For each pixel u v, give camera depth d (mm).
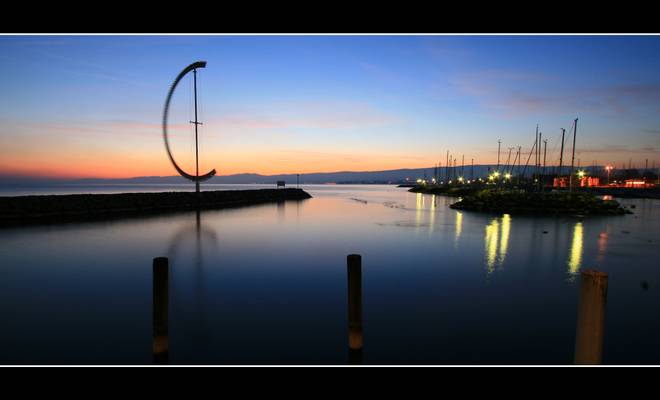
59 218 32312
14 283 12625
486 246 20547
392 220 35062
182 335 8359
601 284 4254
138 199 41406
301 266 15523
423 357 7312
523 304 10547
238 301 10805
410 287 12320
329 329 8695
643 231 26516
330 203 64000
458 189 90688
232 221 33531
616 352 7574
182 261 16484
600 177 120312
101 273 14078
